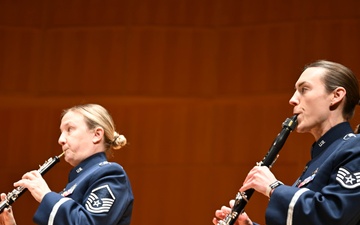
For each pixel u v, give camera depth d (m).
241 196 6.09
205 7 15.13
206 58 14.97
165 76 15.05
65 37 15.38
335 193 5.50
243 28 14.84
